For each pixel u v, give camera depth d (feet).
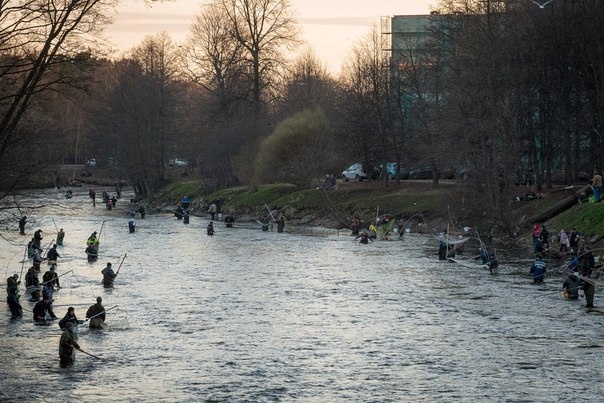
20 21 118.83
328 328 148.87
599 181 267.80
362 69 408.26
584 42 294.66
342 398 106.01
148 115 522.88
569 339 138.21
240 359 126.41
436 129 308.81
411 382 113.19
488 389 109.50
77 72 125.39
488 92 286.87
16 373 118.21
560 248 239.50
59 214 439.22
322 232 343.67
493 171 289.74
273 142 419.74
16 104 125.18
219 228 367.25
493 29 298.97
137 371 119.44
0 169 145.69
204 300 178.60
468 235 294.05
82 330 147.64
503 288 192.65
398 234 318.86
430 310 165.89
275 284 201.57
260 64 435.94
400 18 481.87
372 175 435.94
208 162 488.44
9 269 224.74
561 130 317.42
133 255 262.26
